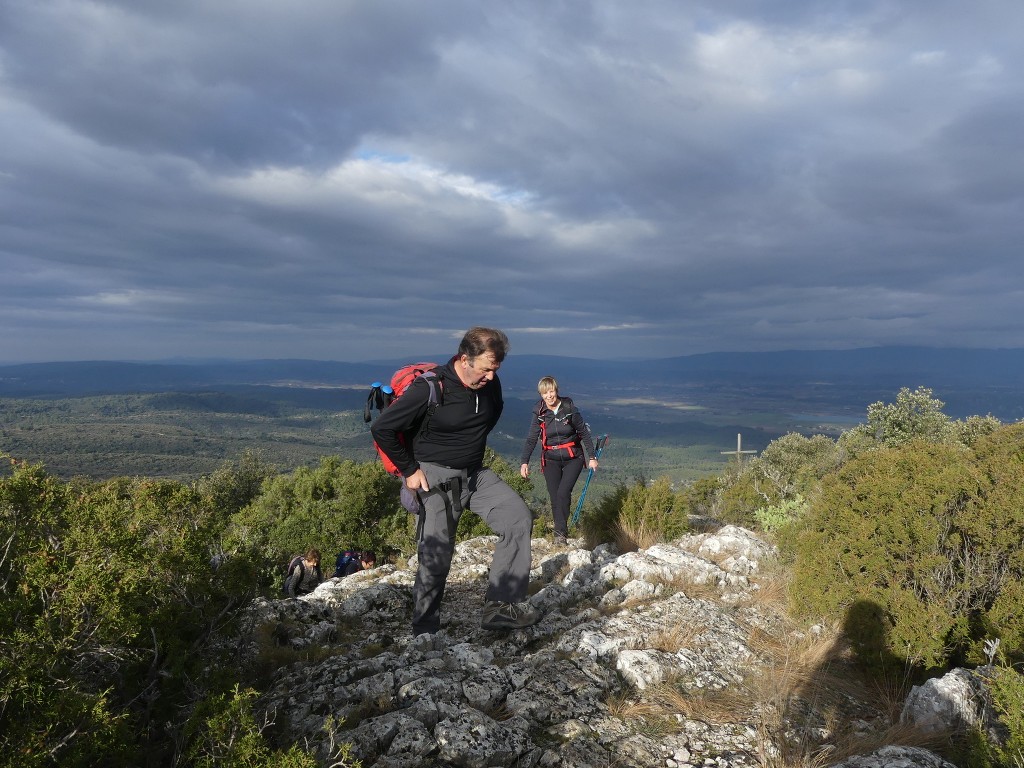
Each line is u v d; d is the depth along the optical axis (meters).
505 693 3.00
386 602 4.83
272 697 2.98
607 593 4.69
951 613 3.53
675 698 3.05
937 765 2.33
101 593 2.20
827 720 3.02
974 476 3.71
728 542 6.27
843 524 4.02
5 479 2.55
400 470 3.79
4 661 1.87
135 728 2.42
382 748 2.48
